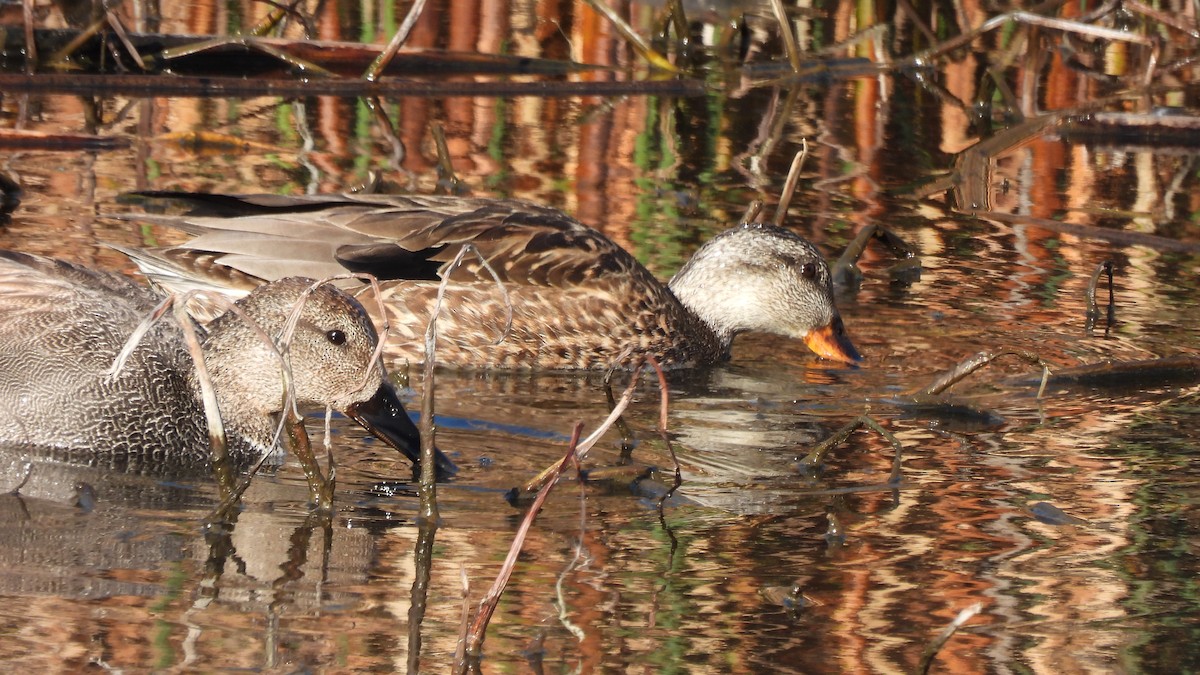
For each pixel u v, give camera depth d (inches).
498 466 397.1
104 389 408.5
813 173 717.3
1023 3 977.5
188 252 518.6
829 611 310.8
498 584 286.0
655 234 620.4
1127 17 951.6
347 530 346.3
